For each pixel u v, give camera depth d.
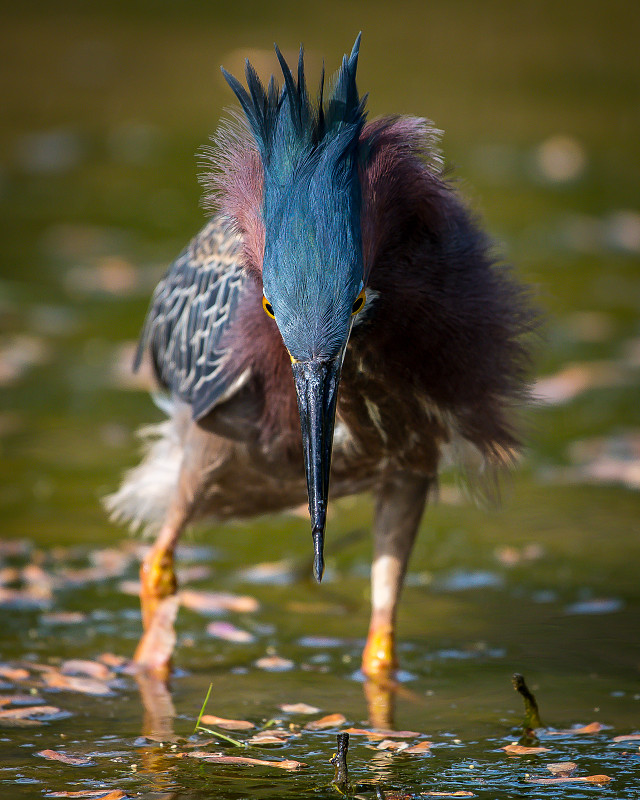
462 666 9.42
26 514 12.56
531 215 23.88
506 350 8.62
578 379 16.41
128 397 16.06
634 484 13.80
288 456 8.95
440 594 11.03
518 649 9.76
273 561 11.88
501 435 8.86
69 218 23.47
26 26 38.50
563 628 10.20
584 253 22.00
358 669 9.38
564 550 12.04
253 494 9.55
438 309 8.09
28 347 17.50
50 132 28.97
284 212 7.12
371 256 7.55
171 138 28.72
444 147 27.94
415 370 8.21
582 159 27.84
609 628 10.19
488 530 12.65
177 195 25.09
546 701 8.70
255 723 8.26
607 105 32.62
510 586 11.19
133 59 34.91
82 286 20.12
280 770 7.42
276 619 10.46
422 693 8.88
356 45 7.58
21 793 7.03
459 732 8.13
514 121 30.56
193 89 32.25
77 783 7.20
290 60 32.97
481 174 26.38
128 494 10.43
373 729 8.16
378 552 9.48
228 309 9.21
